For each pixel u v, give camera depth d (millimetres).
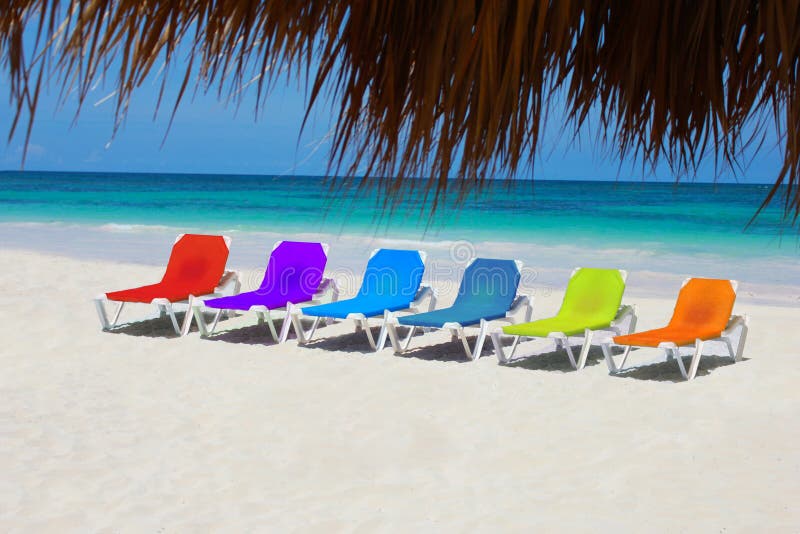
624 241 21141
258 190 43406
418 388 6699
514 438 5488
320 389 6680
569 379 7000
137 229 23516
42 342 8266
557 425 5758
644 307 10867
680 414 6000
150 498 4484
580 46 823
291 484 4711
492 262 8297
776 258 17453
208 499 4484
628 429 5660
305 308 8211
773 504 4352
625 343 7023
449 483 4727
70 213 30859
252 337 8641
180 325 9180
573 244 20578
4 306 9938
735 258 17625
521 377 7062
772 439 5422
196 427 5691
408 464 5027
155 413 6004
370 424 5781
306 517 4270
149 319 9477
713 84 816
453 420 5879
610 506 4371
